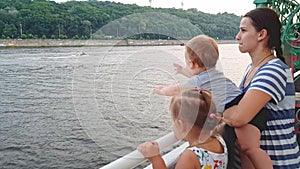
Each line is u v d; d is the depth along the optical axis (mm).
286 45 3426
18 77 40281
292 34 3361
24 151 20719
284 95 2104
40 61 47062
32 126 24094
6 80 38625
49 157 19234
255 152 2072
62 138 20844
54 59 45062
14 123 25203
